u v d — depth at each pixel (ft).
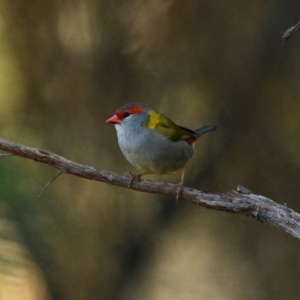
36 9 30.09
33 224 23.77
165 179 37.70
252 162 35.94
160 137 27.91
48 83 31.30
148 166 28.99
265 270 38.93
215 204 22.84
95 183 32.76
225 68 34.55
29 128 31.71
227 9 33.32
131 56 31.81
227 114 35.96
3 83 31.09
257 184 35.78
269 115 35.65
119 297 33.88
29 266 17.20
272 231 39.19
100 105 32.01
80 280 32.07
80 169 22.47
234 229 40.52
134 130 28.35
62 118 31.96
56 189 31.91
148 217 36.01
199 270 40.96
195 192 23.38
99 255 32.96
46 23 30.40
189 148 29.30
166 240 37.96
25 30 30.40
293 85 35.47
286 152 35.68
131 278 34.78
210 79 34.47
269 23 35.27
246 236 40.09
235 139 36.17
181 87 34.45
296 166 35.50
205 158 36.91
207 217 40.81
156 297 38.14
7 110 31.37
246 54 34.78
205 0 32.58
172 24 31.60
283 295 37.93
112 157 32.73
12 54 30.83
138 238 35.12
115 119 28.99
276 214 22.09
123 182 23.40
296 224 21.67
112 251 33.81
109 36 31.24
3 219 17.66
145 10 30.83
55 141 32.19
